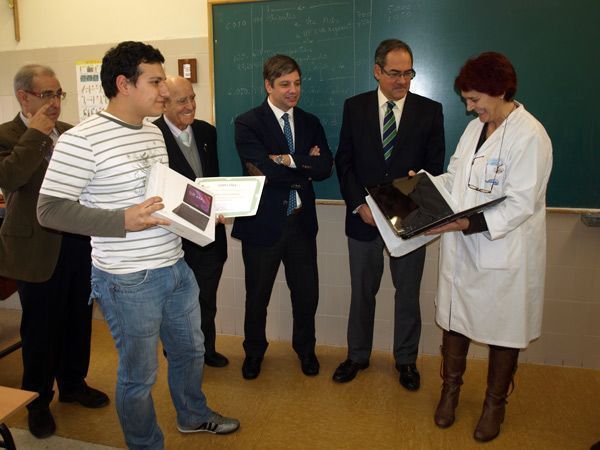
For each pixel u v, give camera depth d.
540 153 1.76
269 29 2.74
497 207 1.81
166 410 2.34
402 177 2.30
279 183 2.34
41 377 2.14
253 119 2.39
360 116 2.41
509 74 1.76
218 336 3.20
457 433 2.15
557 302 2.68
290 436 2.15
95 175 1.54
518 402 2.38
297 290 2.59
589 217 2.43
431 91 2.61
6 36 3.22
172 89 2.27
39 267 2.04
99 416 2.30
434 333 2.89
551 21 2.40
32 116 2.04
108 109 1.61
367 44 2.64
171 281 1.73
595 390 2.48
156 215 1.48
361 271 2.52
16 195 2.03
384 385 2.56
